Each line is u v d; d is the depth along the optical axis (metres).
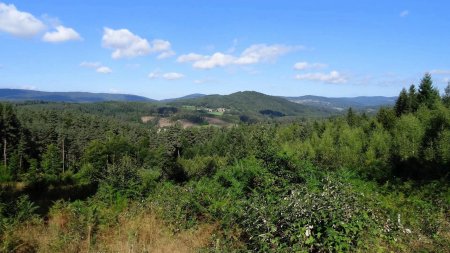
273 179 9.65
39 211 11.19
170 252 7.32
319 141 63.91
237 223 8.13
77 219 9.13
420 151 35.41
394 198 10.26
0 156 66.31
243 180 10.43
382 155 41.38
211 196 10.08
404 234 7.55
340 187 7.88
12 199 11.12
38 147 74.31
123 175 12.97
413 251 6.87
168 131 98.56
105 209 10.38
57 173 59.25
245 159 11.40
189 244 7.77
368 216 7.54
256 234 7.07
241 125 89.56
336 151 46.16
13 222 8.77
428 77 57.06
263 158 11.12
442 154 28.64
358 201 7.66
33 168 55.75
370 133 55.88
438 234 7.70
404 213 8.73
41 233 8.55
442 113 39.50
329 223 6.52
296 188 8.24
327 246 6.35
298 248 6.27
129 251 7.24
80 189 16.81
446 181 12.15
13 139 69.69
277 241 6.54
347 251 6.34
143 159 61.97
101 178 13.84
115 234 8.37
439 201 9.80
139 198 11.53
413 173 16.09
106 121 120.06
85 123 111.75
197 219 9.33
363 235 6.81
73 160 78.75
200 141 118.12
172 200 10.41
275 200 7.90
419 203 9.50
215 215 9.02
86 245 7.76
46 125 85.44
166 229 8.66
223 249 7.12
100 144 65.75
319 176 9.96
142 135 112.38
